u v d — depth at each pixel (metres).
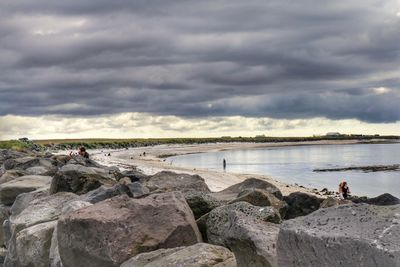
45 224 13.27
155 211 10.52
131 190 15.32
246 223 9.22
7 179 23.78
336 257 5.69
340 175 79.12
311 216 6.51
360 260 5.44
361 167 94.50
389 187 61.19
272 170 92.25
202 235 11.01
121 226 10.22
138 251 10.03
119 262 9.93
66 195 15.41
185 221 10.42
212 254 8.55
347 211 6.38
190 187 18.58
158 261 8.78
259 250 8.55
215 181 43.78
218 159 138.75
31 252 12.90
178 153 179.00
